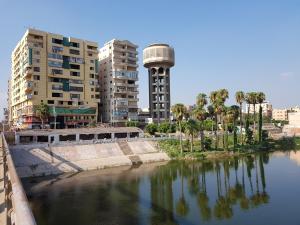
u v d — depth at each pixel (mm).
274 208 44312
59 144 80062
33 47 111250
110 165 78875
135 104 143125
